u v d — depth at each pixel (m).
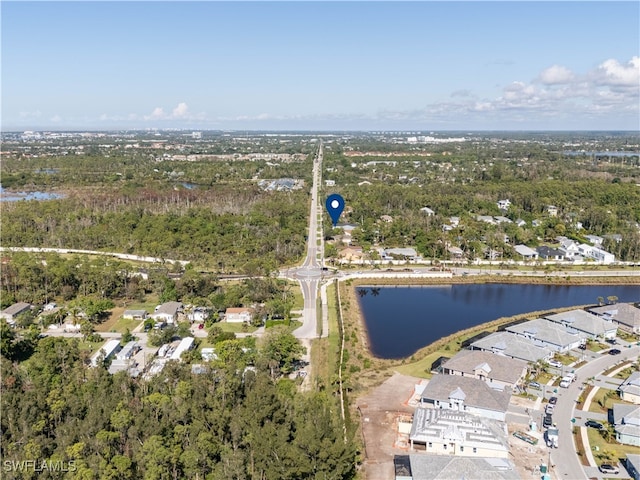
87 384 100.88
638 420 93.19
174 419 89.44
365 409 103.19
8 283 167.50
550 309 167.25
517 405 104.25
